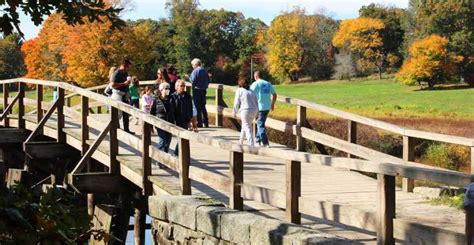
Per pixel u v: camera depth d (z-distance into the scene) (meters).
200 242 8.48
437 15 87.69
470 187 5.58
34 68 75.25
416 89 80.06
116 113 13.19
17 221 5.70
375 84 91.31
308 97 69.56
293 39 110.25
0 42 91.88
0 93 55.94
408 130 11.59
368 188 11.38
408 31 99.75
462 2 85.88
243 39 112.50
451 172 5.99
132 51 68.56
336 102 59.66
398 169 6.54
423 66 82.50
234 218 7.88
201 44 102.25
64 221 5.90
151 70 77.81
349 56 107.75
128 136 12.56
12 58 93.19
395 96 65.38
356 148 12.84
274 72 111.12
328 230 8.64
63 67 73.62
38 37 74.25
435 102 55.31
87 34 67.62
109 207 12.41
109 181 13.11
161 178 11.40
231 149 9.15
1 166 11.83
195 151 15.33
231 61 110.44
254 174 12.59
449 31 87.69
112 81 16.78
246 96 14.90
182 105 13.26
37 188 14.82
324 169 13.36
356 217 7.45
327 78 109.94
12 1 6.40
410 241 6.73
